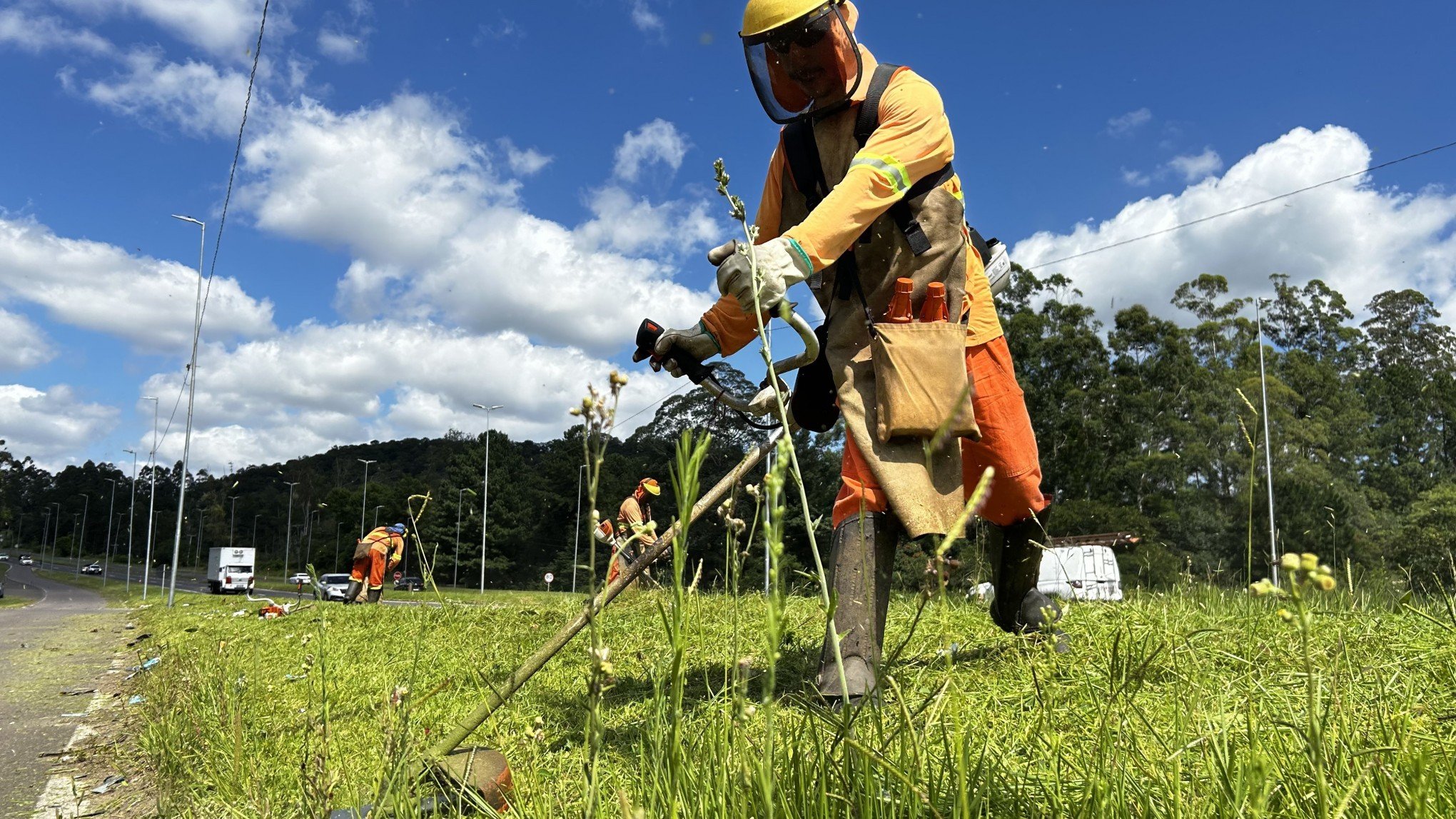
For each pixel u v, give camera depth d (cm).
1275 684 244
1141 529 3556
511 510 7312
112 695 580
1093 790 143
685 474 91
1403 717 171
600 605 227
